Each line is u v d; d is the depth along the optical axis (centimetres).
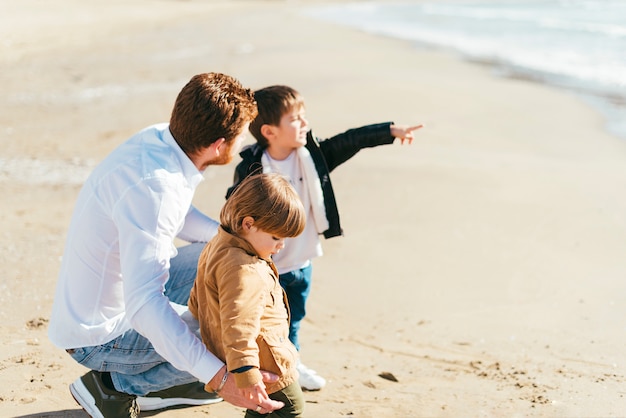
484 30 2717
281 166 372
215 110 274
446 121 1098
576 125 1105
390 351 426
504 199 721
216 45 2142
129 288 264
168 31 2678
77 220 282
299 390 284
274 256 362
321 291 518
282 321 280
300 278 370
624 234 626
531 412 340
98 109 1162
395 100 1223
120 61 1770
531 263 566
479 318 471
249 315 259
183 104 276
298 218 269
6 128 1018
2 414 321
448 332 451
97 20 3066
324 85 1359
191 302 297
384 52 1936
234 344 255
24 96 1279
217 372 263
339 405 351
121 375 298
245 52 1941
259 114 365
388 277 543
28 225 627
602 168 860
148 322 262
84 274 282
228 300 260
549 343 427
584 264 562
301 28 2808
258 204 262
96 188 277
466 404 351
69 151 904
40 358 379
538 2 4975
